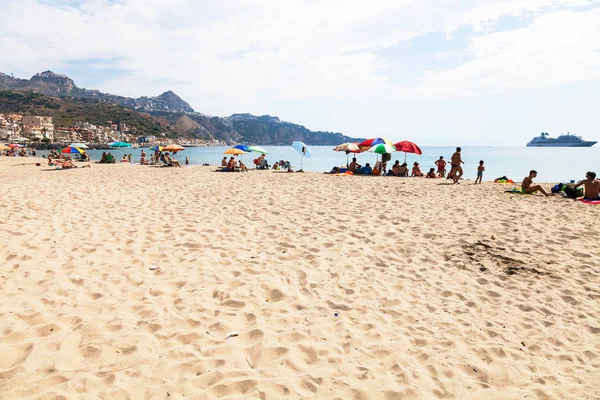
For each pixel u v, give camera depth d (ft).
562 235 21.88
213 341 10.44
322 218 25.52
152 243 18.84
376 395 8.61
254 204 30.09
